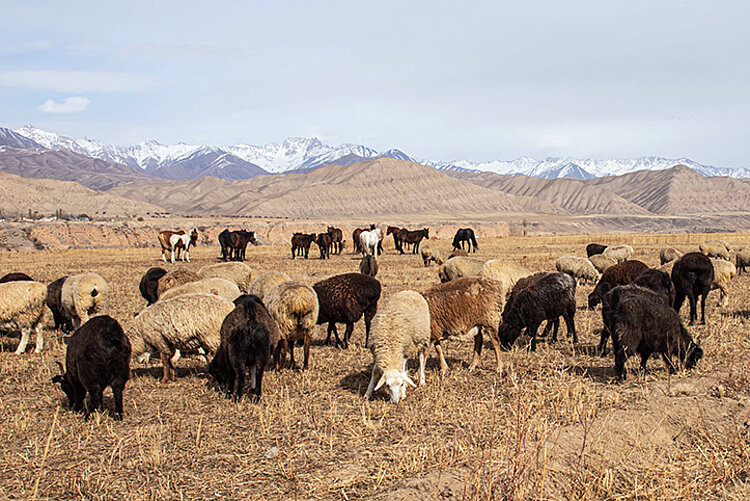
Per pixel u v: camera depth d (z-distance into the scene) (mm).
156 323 9883
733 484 6168
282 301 10359
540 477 5902
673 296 12891
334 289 12109
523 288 11961
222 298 10211
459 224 156750
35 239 78188
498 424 7582
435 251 31000
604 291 15086
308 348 10734
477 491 5473
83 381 8281
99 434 7758
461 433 7434
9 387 10047
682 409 8039
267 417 8125
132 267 32062
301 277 24656
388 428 7750
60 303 14664
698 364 10008
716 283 16359
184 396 9352
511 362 10828
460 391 9195
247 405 8727
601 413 7824
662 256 25656
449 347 12406
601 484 6012
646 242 48938
